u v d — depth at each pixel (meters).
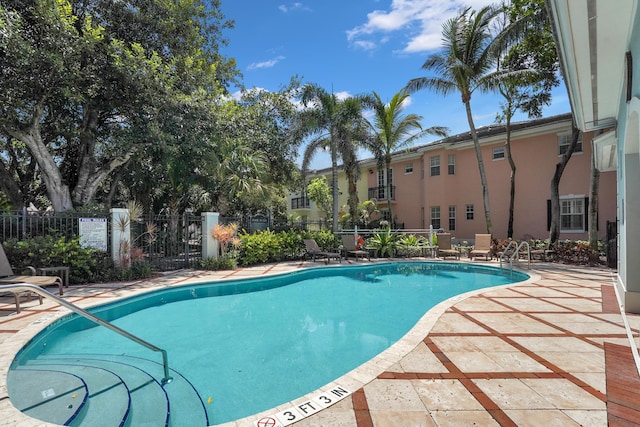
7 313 5.59
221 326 5.88
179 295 8.22
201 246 12.34
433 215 20.72
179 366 4.19
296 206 31.05
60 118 12.18
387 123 17.28
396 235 15.47
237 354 4.61
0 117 9.54
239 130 14.12
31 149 10.66
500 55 14.48
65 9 8.90
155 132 10.56
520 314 5.36
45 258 7.98
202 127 11.85
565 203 16.31
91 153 12.78
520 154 17.83
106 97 11.33
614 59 4.70
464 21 14.52
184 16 12.73
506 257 13.29
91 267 8.80
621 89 5.56
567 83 5.62
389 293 8.48
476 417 2.53
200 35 14.40
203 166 13.01
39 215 8.94
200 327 5.82
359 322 6.09
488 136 18.61
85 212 9.96
